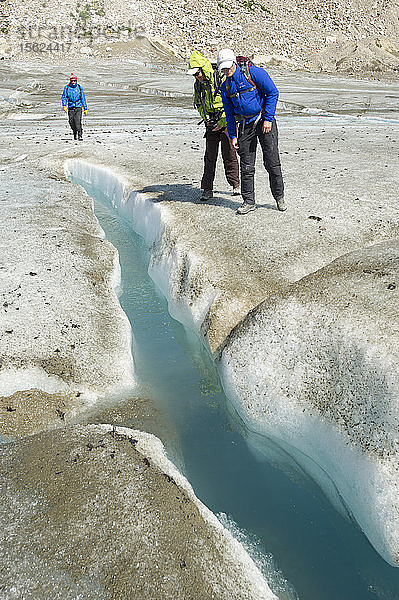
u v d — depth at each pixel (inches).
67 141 420.8
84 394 146.3
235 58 195.2
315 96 783.1
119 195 291.9
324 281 154.0
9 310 169.9
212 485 124.5
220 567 98.5
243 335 155.4
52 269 198.2
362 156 334.6
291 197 246.1
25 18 1531.7
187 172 306.2
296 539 111.2
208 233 210.4
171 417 144.4
